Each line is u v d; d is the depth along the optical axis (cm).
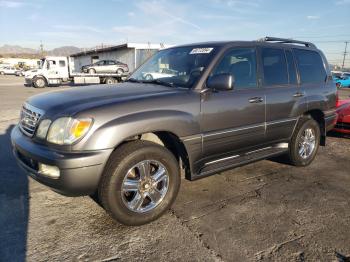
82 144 263
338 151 604
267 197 377
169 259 255
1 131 708
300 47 480
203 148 340
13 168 457
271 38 452
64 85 2578
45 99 315
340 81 3312
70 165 258
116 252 264
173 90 330
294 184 422
